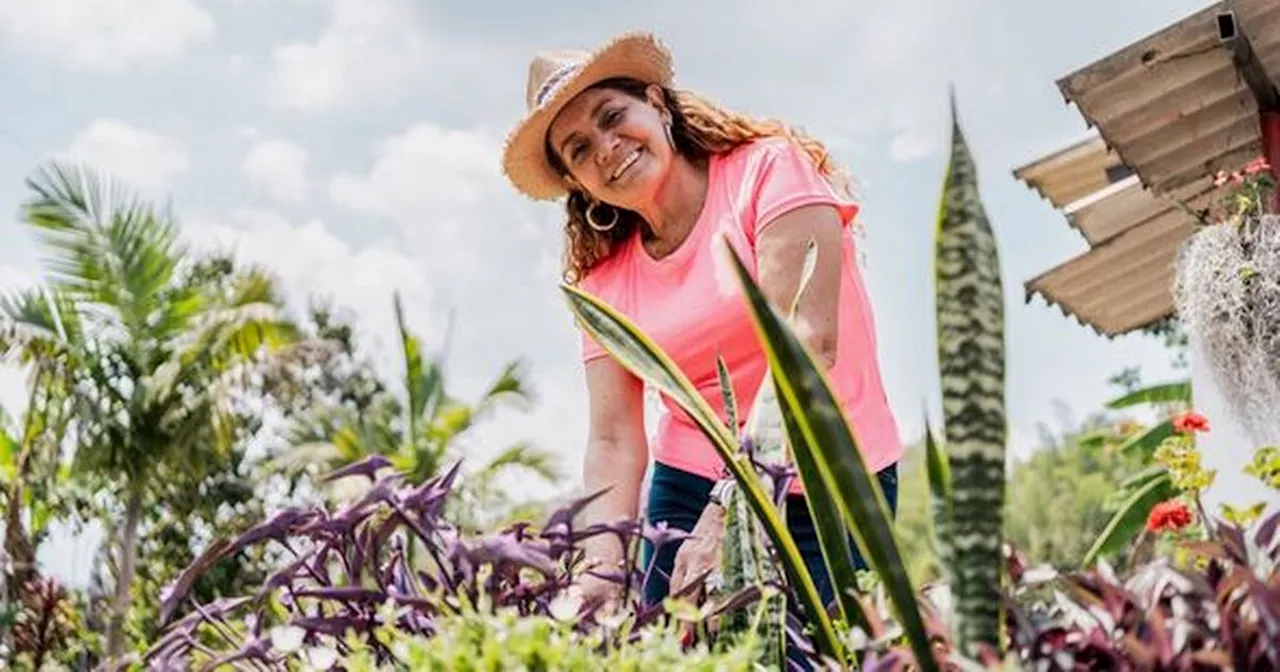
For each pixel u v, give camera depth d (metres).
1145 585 1.03
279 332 13.53
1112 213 6.74
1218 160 5.90
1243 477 4.78
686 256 2.46
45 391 12.68
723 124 2.50
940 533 1.07
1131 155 5.78
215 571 13.12
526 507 14.56
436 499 1.28
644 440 2.62
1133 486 9.91
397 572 1.28
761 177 2.37
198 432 13.12
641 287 2.56
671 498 2.43
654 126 2.50
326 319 22.34
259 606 1.29
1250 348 4.82
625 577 1.34
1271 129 5.53
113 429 12.88
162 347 13.19
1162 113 5.50
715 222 2.44
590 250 2.66
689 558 1.71
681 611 1.23
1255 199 5.24
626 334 1.39
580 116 2.50
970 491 1.07
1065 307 7.48
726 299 2.37
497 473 14.57
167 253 13.26
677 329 2.43
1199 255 4.96
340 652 1.25
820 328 2.21
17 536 10.67
